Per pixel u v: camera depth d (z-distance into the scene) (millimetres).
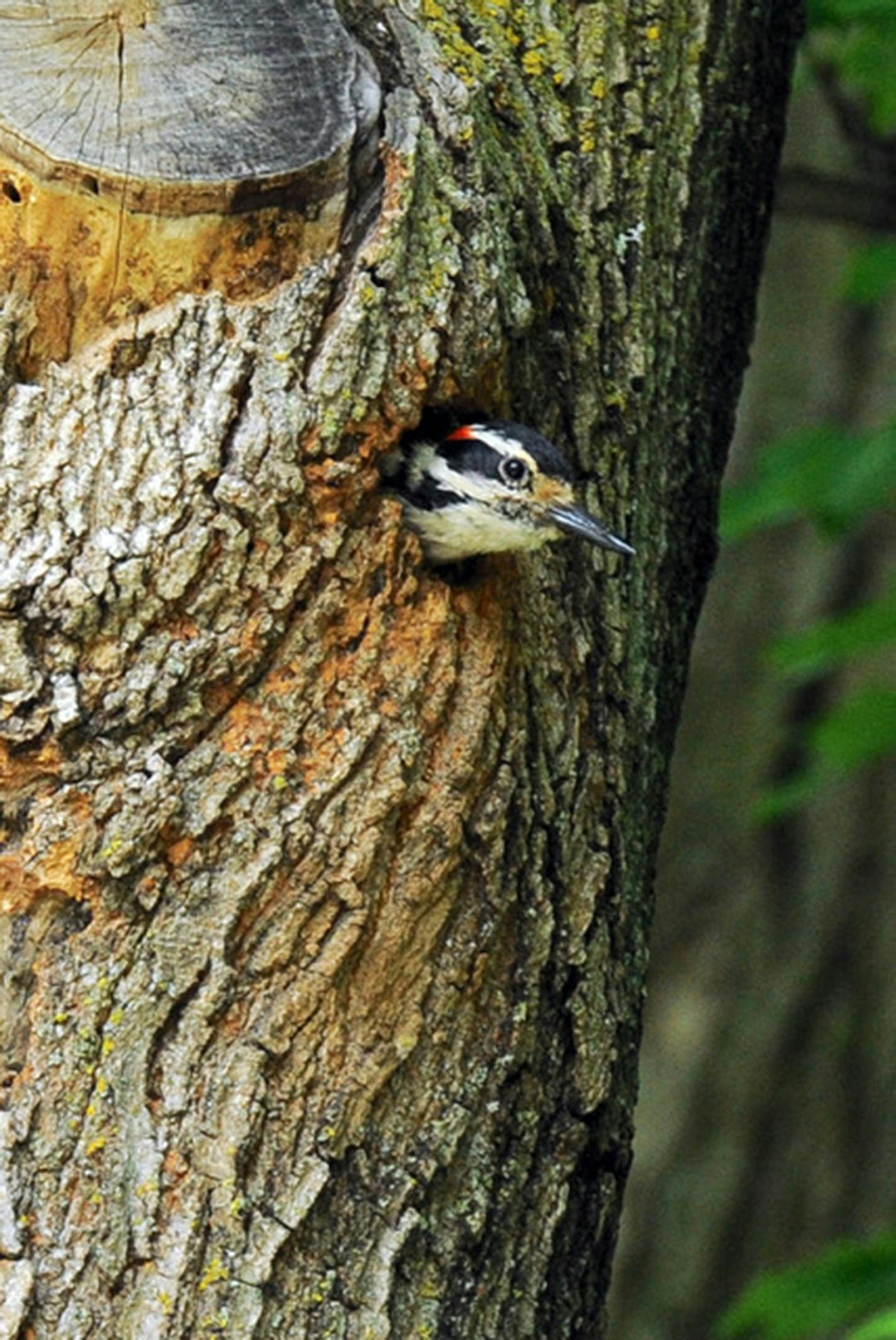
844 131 15516
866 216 15859
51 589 8688
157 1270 8711
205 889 8922
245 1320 8766
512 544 9672
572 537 9820
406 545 9109
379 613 9109
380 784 9070
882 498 14883
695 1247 18391
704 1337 18234
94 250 8859
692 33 10641
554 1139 9680
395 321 8938
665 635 10594
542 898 9562
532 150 9836
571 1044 9727
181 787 8875
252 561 8867
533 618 9664
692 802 19219
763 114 11133
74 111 8781
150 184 8680
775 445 15500
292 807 8977
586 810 9758
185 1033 8883
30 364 8945
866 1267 13266
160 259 8875
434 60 9383
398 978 9242
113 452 8797
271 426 8820
